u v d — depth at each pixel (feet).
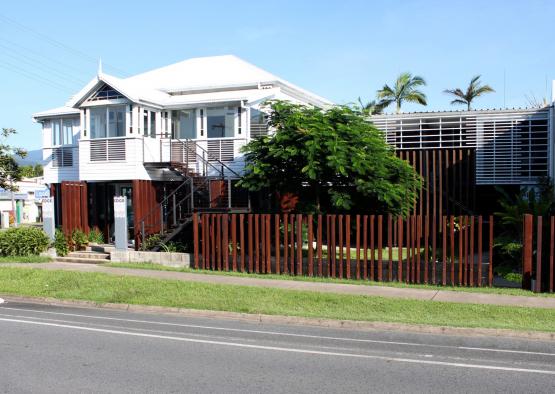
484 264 45.78
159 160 75.46
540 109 66.85
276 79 83.25
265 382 22.47
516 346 29.40
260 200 64.08
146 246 64.85
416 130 71.10
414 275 47.16
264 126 75.41
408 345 29.53
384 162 53.06
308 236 50.96
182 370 24.20
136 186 71.31
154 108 75.15
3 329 33.37
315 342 30.12
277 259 51.98
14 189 93.09
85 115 75.41
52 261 65.00
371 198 53.47
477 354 27.48
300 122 53.06
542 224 43.68
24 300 45.57
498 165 68.08
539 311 36.01
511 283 46.19
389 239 48.26
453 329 32.65
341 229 49.78
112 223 79.92
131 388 21.65
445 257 46.32
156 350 27.94
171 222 73.97
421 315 35.86
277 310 37.91
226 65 97.30
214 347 28.68
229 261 55.36
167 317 38.22
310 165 50.62
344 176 52.49
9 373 23.72
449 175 66.85
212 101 72.59
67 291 46.16
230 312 38.01
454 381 22.71
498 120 68.13
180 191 73.87
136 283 47.37
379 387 21.88
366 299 39.88
